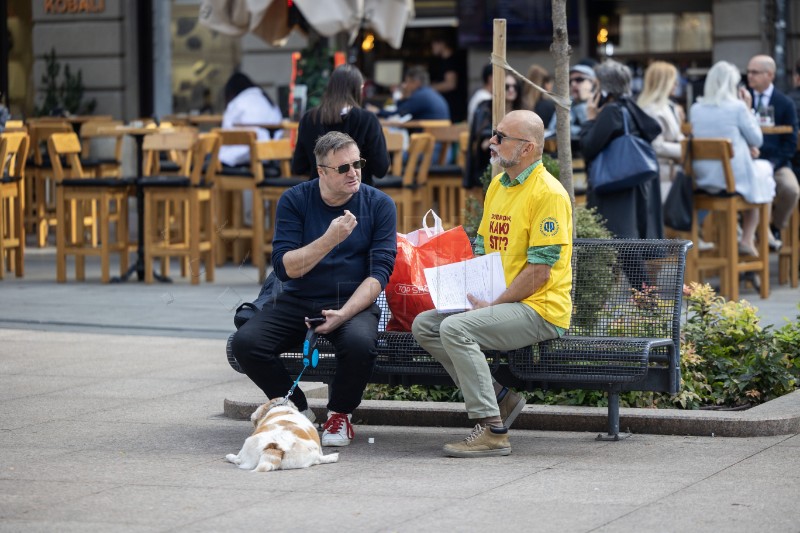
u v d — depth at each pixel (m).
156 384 20.28
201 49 54.75
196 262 32.47
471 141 30.39
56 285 33.03
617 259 16.81
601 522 12.43
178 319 27.02
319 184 16.50
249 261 37.47
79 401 18.95
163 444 16.14
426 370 16.20
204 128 54.12
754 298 29.59
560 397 17.91
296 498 13.44
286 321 16.19
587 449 15.73
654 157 26.14
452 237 16.70
